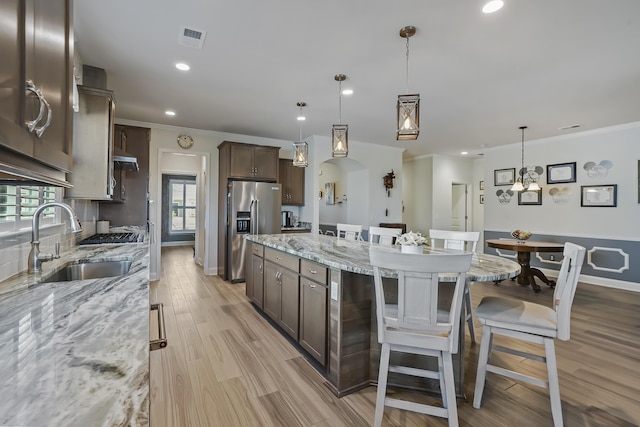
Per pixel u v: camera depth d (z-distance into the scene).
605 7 2.02
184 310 3.53
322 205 7.85
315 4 2.03
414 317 1.53
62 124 1.09
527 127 4.89
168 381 2.10
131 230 4.00
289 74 3.05
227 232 4.99
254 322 3.17
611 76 3.04
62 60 1.09
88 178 2.40
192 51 2.62
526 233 4.89
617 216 4.83
